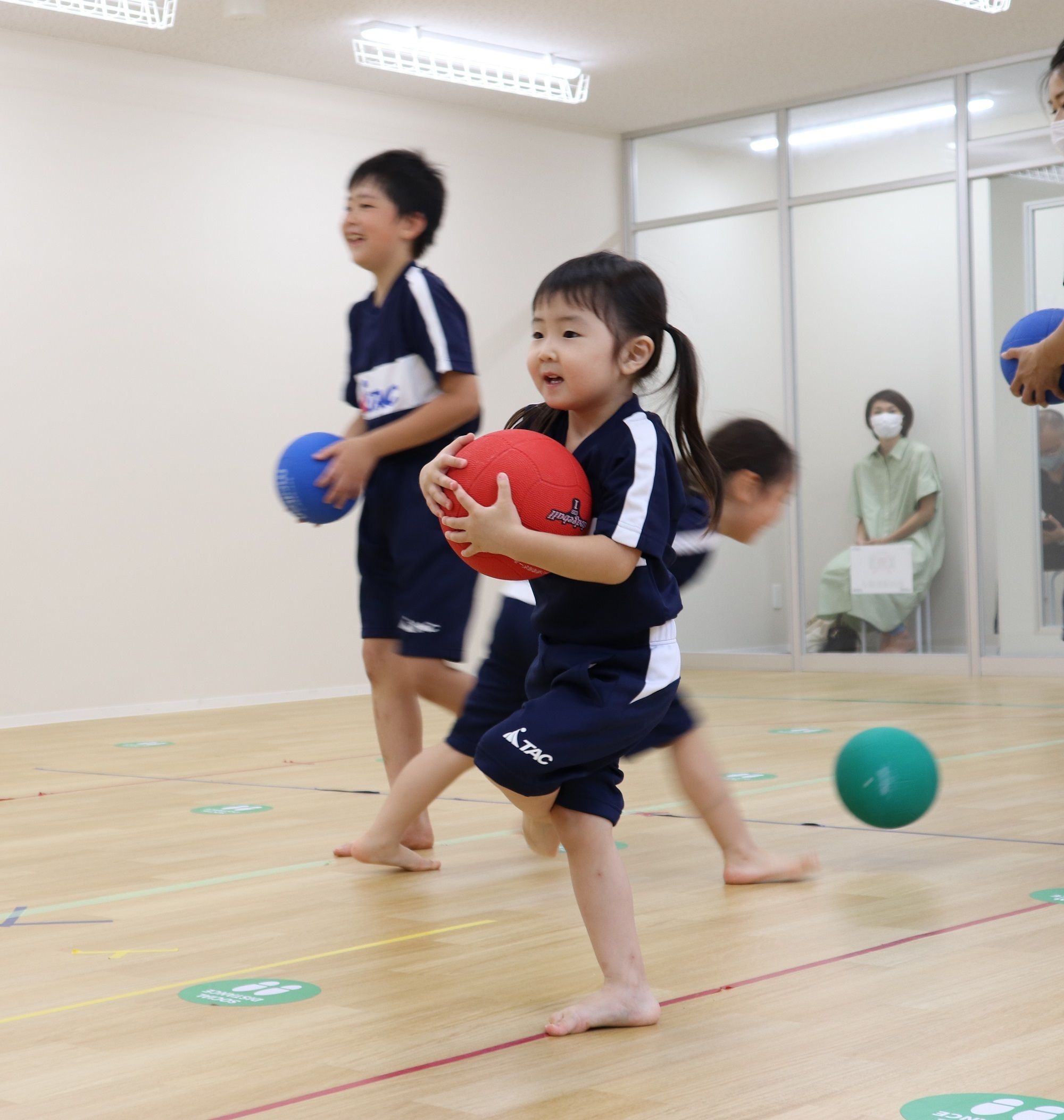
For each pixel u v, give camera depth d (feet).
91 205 18.42
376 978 5.50
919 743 7.85
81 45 18.34
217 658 19.53
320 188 20.76
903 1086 4.05
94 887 7.45
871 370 22.30
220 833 9.17
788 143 23.06
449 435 7.87
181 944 6.15
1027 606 20.76
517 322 23.11
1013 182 20.86
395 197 8.11
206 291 19.51
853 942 5.84
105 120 18.56
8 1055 4.61
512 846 8.39
